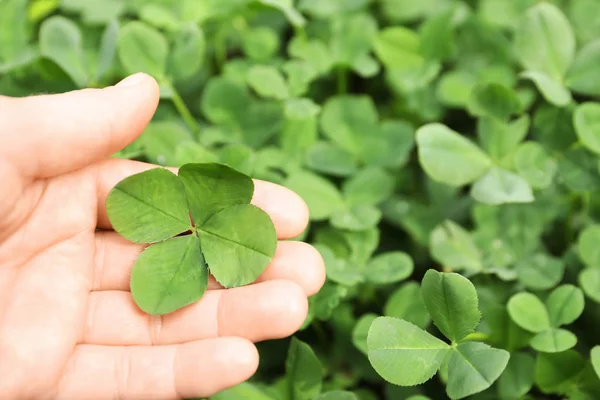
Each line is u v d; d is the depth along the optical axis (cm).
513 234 51
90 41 57
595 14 56
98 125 45
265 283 44
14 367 43
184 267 44
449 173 49
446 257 49
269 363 51
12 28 54
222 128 53
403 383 43
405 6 59
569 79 52
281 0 53
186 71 52
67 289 44
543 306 46
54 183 45
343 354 50
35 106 44
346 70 57
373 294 52
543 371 46
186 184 44
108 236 46
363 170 51
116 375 43
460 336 43
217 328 44
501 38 57
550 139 51
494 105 50
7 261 45
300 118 52
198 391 43
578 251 50
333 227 51
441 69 58
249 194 44
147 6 55
